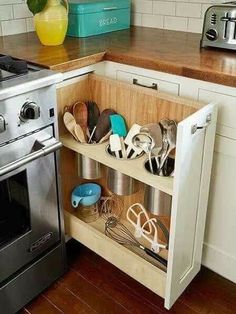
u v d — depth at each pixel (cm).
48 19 150
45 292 151
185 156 109
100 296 149
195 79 125
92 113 151
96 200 161
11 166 114
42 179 130
